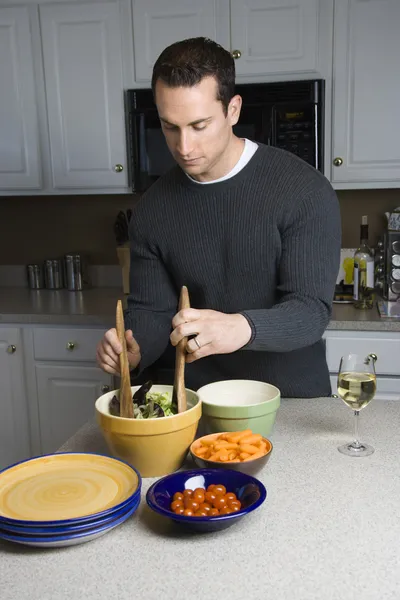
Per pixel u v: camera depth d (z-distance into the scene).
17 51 2.85
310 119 2.63
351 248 3.08
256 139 2.69
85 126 2.86
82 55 2.80
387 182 2.68
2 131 2.94
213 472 1.02
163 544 0.90
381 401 1.50
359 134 2.65
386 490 1.05
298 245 1.45
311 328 1.35
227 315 1.24
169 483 0.99
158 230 1.60
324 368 1.70
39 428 2.83
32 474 1.02
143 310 1.64
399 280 2.74
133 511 0.94
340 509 0.99
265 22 2.62
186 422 1.08
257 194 1.49
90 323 2.67
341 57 2.61
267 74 2.66
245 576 0.83
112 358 1.26
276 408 1.23
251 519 0.97
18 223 3.39
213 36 2.68
